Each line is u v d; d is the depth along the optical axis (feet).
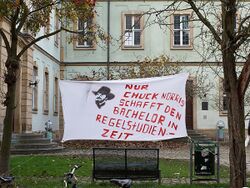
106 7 109.19
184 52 107.65
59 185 37.96
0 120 63.31
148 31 108.78
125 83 31.30
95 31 47.62
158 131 30.78
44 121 93.20
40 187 36.86
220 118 105.40
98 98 31.09
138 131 30.76
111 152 37.86
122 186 21.16
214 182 40.45
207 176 41.01
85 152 69.31
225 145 92.89
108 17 108.88
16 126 76.18
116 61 108.37
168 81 31.19
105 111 30.96
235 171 27.84
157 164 37.58
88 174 44.88
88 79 94.53
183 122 30.99
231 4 27.37
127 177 37.45
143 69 91.66
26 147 67.46
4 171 37.55
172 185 38.09
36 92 86.38
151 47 108.99
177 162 57.57
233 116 27.94
